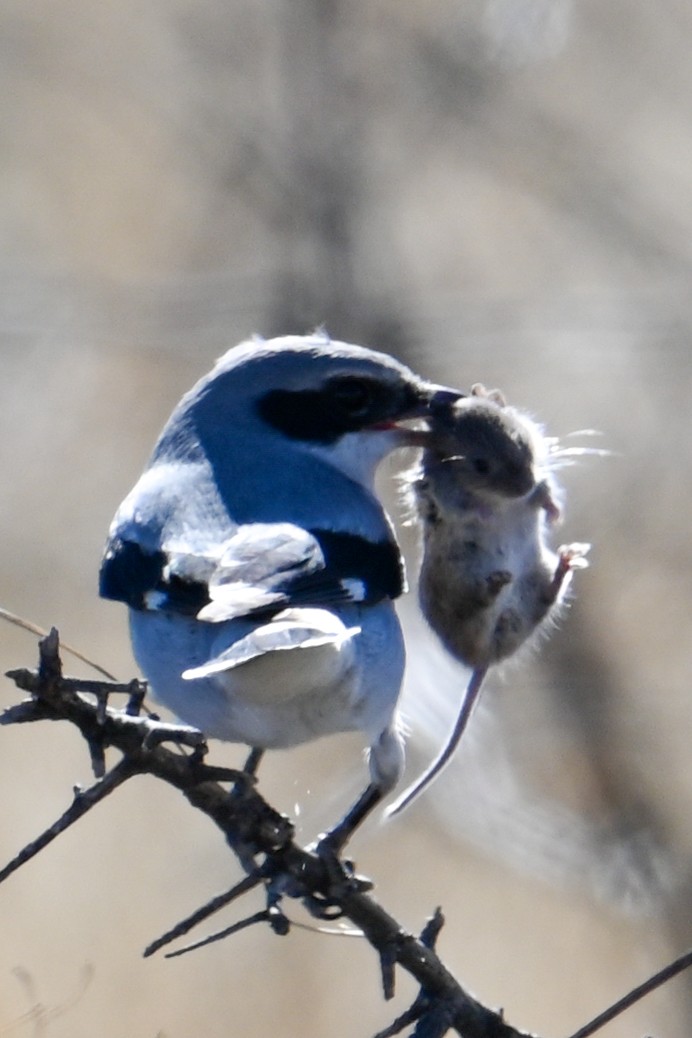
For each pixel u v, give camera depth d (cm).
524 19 1691
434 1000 648
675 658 1505
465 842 1327
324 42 1712
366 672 687
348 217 1694
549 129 1762
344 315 1667
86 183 1823
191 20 1791
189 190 1805
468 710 754
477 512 735
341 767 1412
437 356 1672
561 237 1775
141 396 1739
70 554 1673
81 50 1836
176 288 1717
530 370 1677
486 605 739
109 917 1398
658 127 1780
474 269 1758
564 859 1341
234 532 675
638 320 1686
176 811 1484
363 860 1379
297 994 1338
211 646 638
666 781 1425
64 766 1529
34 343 1734
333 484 714
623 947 1369
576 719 1427
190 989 1338
